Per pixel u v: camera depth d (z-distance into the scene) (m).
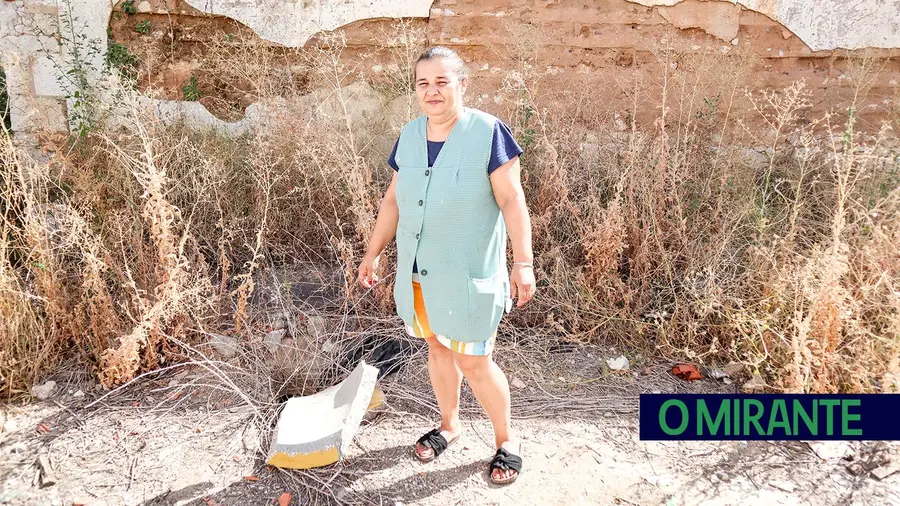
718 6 5.20
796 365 2.79
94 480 2.42
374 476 2.47
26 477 2.43
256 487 2.41
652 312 3.52
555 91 5.37
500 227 2.20
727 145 4.96
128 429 2.73
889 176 4.05
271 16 5.29
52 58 5.16
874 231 3.23
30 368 3.03
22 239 3.57
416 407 2.91
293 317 3.56
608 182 4.38
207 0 5.25
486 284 2.14
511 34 5.21
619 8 5.26
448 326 2.14
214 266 4.12
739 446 2.65
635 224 3.82
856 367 2.91
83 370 3.11
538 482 2.44
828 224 3.83
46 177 3.74
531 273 2.09
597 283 3.53
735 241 3.95
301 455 2.48
